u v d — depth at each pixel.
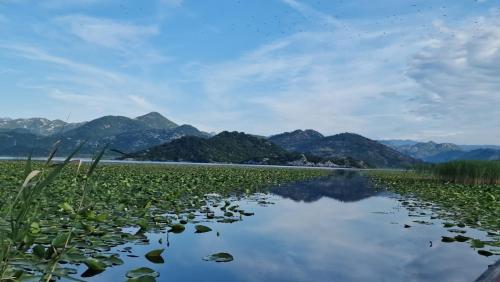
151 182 21.48
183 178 25.95
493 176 29.09
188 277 5.79
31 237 6.21
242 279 5.80
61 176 20.84
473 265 6.94
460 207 15.45
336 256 7.36
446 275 6.31
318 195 20.41
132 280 5.15
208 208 12.85
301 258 7.14
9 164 40.00
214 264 6.51
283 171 56.03
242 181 27.98
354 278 6.05
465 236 9.31
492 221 11.61
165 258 6.79
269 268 6.40
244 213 12.20
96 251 6.96
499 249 8.12
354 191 23.75
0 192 12.83
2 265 4.45
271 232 9.47
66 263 6.10
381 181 35.72
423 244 8.58
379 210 14.44
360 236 9.37
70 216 9.61
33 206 9.70
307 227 10.40
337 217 12.42
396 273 6.39
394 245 8.45
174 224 9.43
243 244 8.07
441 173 34.41
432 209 14.84
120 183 19.17
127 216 10.33
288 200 17.28
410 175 52.59
